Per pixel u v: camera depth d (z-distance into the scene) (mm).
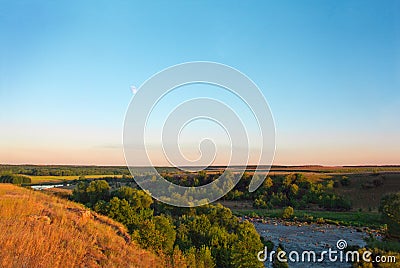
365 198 99375
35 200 27922
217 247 29953
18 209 22859
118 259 20109
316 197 93625
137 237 26250
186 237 31797
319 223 70250
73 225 23594
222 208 43312
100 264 18516
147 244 26141
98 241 22266
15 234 17516
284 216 74750
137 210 36281
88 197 46219
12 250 15562
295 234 55656
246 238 28297
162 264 22891
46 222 21953
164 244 26656
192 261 25359
